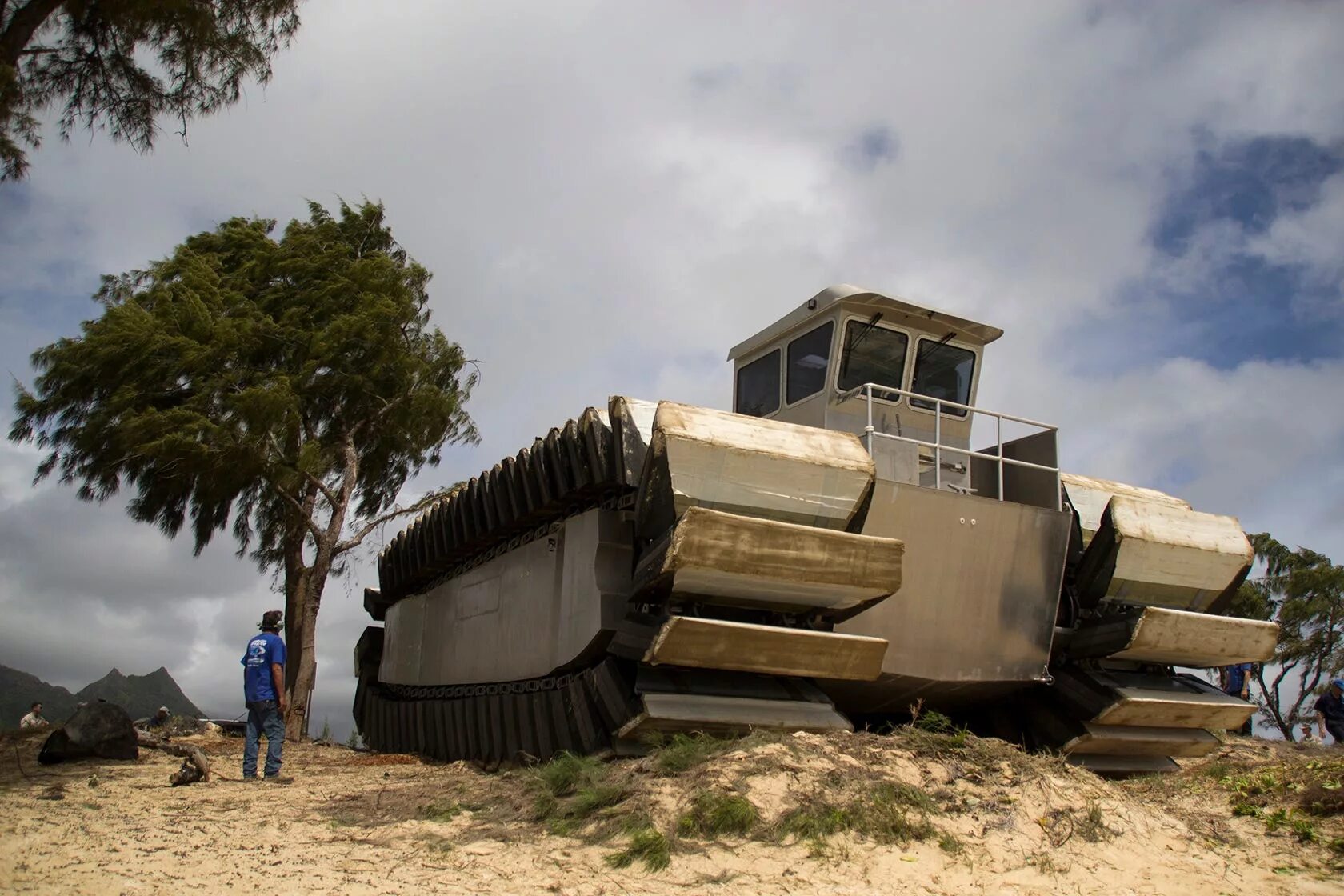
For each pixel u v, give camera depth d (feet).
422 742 52.01
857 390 36.47
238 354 65.31
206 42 38.29
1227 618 37.91
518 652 41.83
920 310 40.55
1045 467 37.99
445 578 54.70
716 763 24.54
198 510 68.95
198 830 23.06
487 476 44.06
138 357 61.93
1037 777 24.84
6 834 21.89
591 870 19.86
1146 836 23.24
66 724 37.37
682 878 19.42
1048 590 37.01
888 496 33.73
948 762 25.39
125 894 17.12
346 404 69.72
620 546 34.81
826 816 21.91
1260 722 80.02
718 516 28.14
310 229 72.90
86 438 62.95
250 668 34.40
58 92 38.60
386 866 19.98
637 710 30.60
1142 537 37.70
